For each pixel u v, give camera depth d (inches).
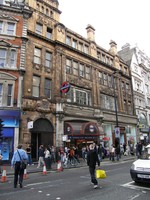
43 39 943.7
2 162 693.3
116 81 1376.7
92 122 960.9
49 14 1027.3
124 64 1541.6
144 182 331.9
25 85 820.0
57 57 976.3
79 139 964.0
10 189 320.8
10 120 732.7
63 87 918.4
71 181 382.3
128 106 1451.8
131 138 1360.7
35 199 257.4
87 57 1160.2
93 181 315.3
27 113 792.9
